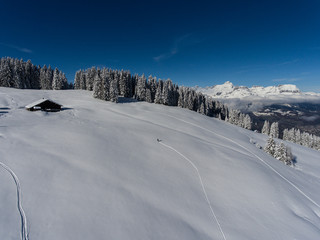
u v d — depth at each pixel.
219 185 19.38
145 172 18.59
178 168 21.41
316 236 14.02
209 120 77.06
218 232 12.73
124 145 24.58
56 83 92.00
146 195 14.66
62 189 12.70
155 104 84.19
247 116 112.81
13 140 19.58
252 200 17.70
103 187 14.07
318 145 93.69
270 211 16.52
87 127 29.30
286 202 18.59
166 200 14.81
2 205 10.19
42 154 17.09
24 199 11.02
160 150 25.73
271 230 14.02
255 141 63.50
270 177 23.89
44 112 38.44
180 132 39.84
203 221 13.52
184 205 14.84
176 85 112.94
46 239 8.80
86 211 11.17
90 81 95.12
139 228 11.02
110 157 19.83
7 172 13.34
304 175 34.16
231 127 79.06
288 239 13.34
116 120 39.50
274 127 101.25
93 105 56.44
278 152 44.75
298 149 69.38
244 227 13.83
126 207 12.55
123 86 92.00
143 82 91.19
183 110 84.62
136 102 80.06
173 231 11.59
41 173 14.04
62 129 26.03
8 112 36.09
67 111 43.09
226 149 33.31
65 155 17.83
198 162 24.12
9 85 77.06
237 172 22.94
